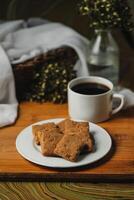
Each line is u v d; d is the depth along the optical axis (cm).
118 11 77
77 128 64
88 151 61
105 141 64
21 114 74
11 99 77
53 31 86
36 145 63
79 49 82
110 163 61
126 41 104
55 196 59
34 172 59
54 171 59
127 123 71
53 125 65
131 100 76
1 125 70
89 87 73
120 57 100
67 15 102
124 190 59
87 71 82
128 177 59
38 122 69
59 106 77
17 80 77
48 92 78
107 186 59
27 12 102
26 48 83
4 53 76
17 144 63
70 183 60
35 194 59
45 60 79
